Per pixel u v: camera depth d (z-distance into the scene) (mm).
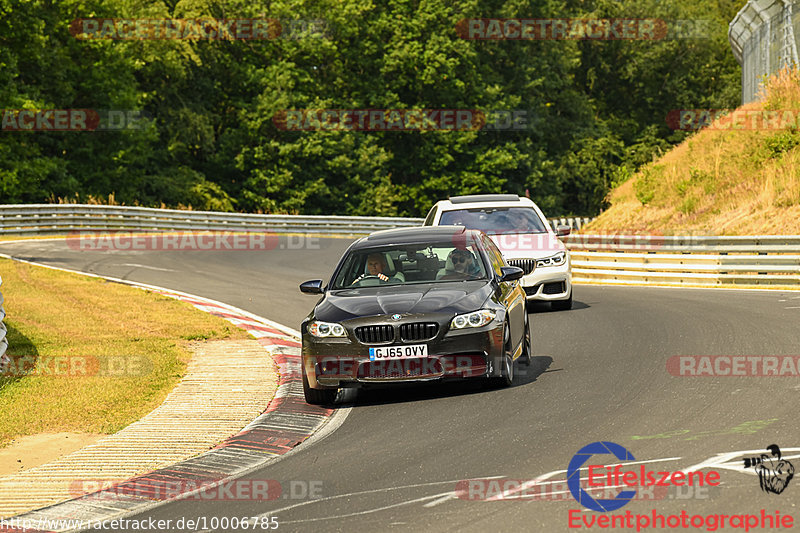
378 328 35219
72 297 67625
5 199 177375
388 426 32312
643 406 31719
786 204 93812
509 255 59969
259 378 42281
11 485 27859
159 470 29016
